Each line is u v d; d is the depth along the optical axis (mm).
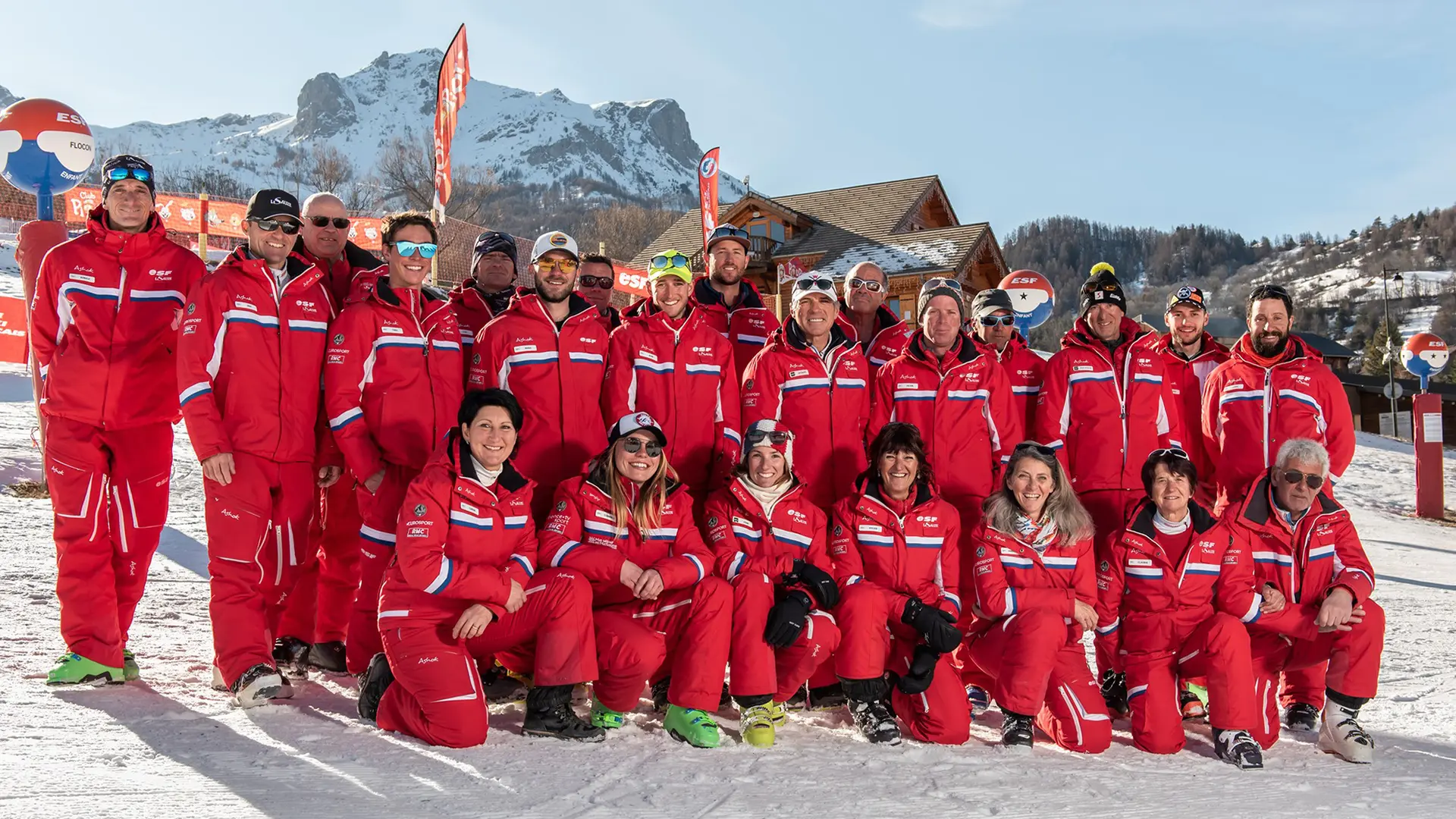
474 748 3445
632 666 3732
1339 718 3953
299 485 4133
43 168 7125
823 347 4836
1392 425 38406
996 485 4852
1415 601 8242
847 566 4262
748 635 3789
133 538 4254
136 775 2934
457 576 3535
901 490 4246
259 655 3881
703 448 4680
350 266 4785
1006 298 5504
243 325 3975
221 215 15383
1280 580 4219
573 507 3998
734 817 2836
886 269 27266
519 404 4332
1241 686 3832
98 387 4098
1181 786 3436
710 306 5387
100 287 4156
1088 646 5883
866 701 3969
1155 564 4133
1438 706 4797
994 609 4062
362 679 3781
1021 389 5449
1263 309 5055
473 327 5039
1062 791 3293
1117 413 4957
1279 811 3137
